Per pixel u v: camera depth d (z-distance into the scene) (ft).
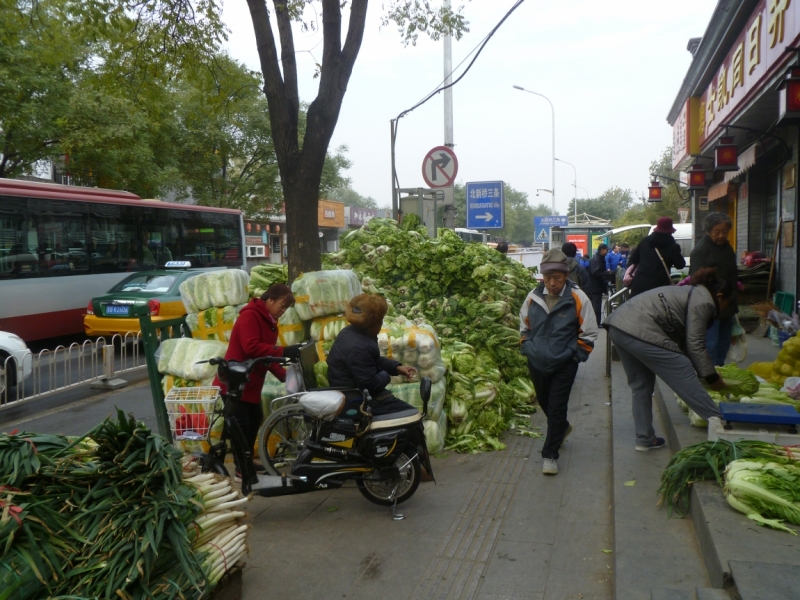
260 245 103.91
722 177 58.95
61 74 59.98
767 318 29.14
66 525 9.46
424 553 13.69
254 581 12.72
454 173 42.29
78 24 32.01
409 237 28.68
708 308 15.76
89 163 65.67
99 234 48.47
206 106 39.04
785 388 17.01
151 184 71.72
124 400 28.48
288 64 26.09
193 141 83.66
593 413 23.88
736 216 53.72
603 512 15.31
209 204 88.94
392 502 15.70
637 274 25.50
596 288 46.75
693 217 66.23
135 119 64.28
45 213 43.93
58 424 24.79
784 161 37.73
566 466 18.43
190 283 20.07
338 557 13.62
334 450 15.34
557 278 17.13
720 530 10.85
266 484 15.48
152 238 53.93
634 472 15.93
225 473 16.11
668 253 24.94
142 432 10.42
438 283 27.48
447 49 51.24
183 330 20.43
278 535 14.70
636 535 12.48
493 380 22.24
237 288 20.01
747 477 11.52
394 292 27.48
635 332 16.22
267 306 16.70
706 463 12.81
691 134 52.49
